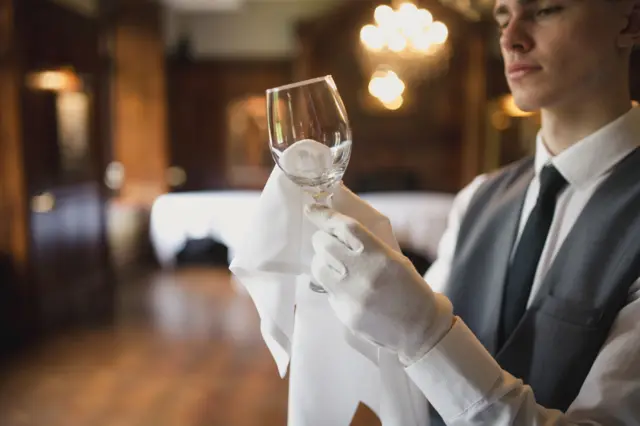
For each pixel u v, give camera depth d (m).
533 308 0.79
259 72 6.82
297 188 0.68
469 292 0.93
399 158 6.63
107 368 3.25
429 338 0.60
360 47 6.41
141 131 6.39
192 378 3.12
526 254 0.85
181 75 6.84
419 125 6.56
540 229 0.85
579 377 0.72
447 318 0.61
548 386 0.74
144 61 6.32
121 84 6.31
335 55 6.47
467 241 0.99
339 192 0.69
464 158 6.48
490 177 1.07
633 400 0.62
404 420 0.70
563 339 0.74
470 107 6.34
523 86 0.79
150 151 6.42
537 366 0.76
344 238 0.58
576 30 0.73
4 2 3.54
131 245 6.00
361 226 0.59
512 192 0.96
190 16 6.83
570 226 0.82
